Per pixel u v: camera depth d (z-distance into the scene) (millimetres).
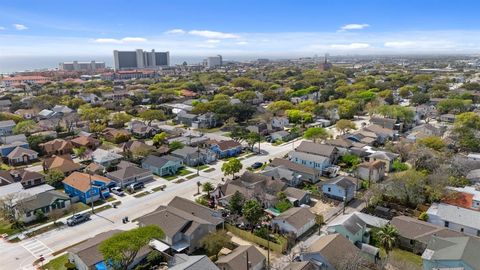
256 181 62219
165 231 43531
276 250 44031
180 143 86812
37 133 97250
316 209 55938
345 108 123125
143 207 56906
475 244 38688
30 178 65125
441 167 61625
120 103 148875
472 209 50469
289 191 58688
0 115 108875
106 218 53188
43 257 42719
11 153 79750
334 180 61438
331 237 41219
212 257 42000
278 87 187500
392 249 43625
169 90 173625
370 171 65688
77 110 131500
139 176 67500
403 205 54969
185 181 68500
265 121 114625
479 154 74875
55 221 52031
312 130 90312
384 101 138375
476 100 137250
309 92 167875
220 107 122438
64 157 77312
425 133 92562
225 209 55031
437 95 147125
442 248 39312
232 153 85812
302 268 36250
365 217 49500
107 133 99500
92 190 59031
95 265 38281
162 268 40125
